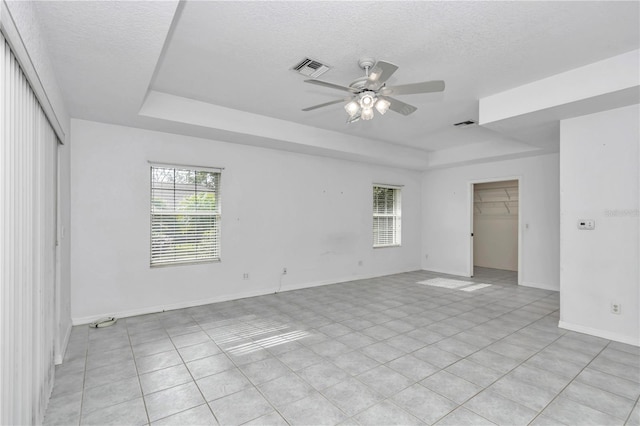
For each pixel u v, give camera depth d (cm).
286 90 349
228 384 234
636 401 213
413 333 335
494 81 324
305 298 479
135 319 379
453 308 427
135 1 164
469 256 652
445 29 232
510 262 745
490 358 276
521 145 527
